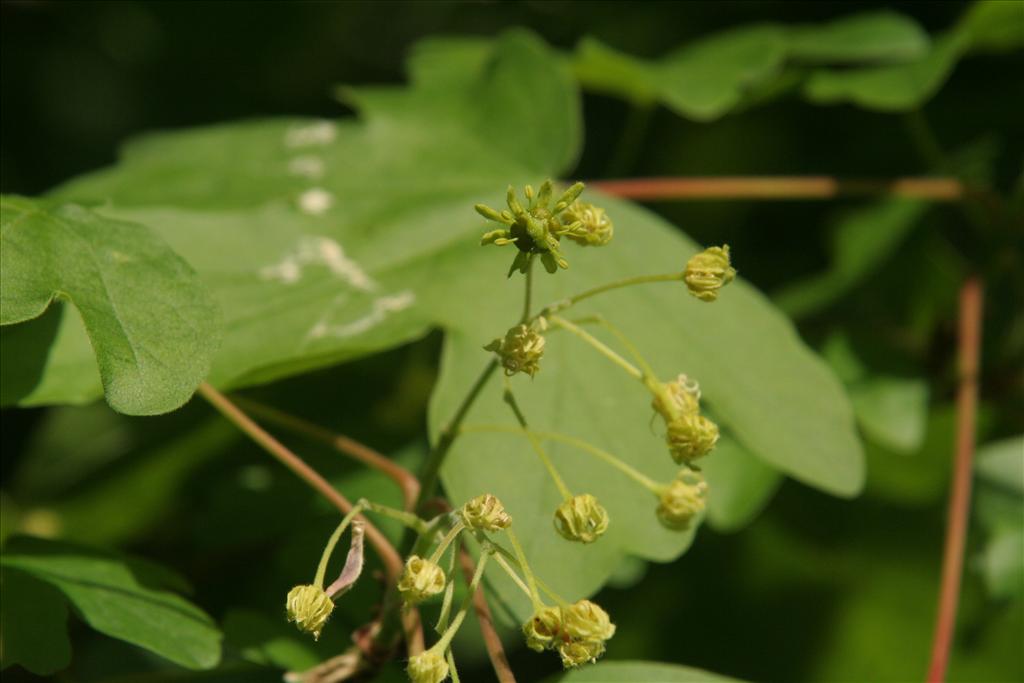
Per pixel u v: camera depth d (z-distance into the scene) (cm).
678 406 32
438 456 34
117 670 41
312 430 35
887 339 41
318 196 39
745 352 37
